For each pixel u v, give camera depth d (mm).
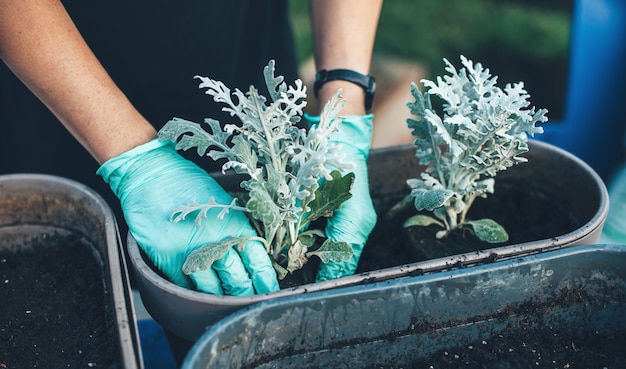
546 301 1017
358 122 1234
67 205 1168
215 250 983
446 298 965
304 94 1023
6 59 1106
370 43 1379
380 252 1183
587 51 2230
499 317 1010
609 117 2299
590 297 1021
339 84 1304
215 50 1515
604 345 1019
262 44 1662
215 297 906
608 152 2344
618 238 1952
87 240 1186
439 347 1005
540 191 1264
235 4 1483
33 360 1021
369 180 1280
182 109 1573
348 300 922
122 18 1408
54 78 1099
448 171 1146
